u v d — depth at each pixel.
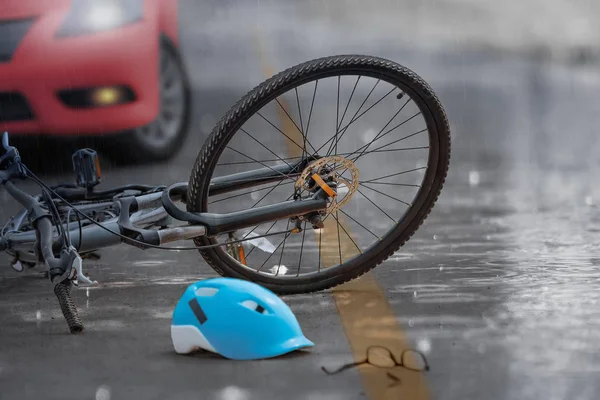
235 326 8.61
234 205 16.91
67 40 18.70
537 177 19.78
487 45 41.41
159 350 8.98
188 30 38.94
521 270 12.12
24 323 10.16
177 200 10.91
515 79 34.69
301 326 9.71
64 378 8.23
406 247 13.67
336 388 7.79
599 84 34.47
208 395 7.68
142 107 19.45
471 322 9.73
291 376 8.09
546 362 8.41
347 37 40.97
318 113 26.75
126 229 10.21
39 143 20.17
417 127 25.27
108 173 19.73
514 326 9.56
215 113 26.31
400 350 8.80
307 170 10.85
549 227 14.99
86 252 11.46
